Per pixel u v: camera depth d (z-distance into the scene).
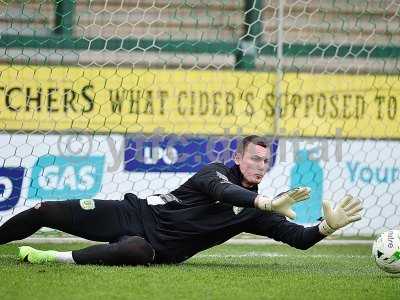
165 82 29.25
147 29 33.84
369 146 28.73
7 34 30.64
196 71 29.55
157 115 29.14
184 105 29.36
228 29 34.66
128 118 28.89
